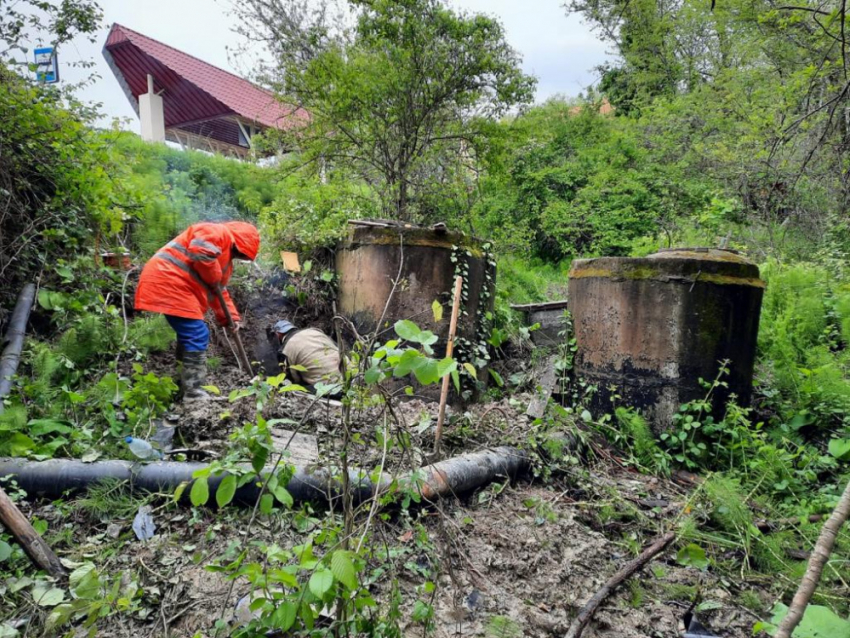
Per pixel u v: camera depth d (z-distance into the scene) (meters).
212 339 4.93
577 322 4.57
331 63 6.43
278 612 1.32
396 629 1.60
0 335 4.00
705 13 11.50
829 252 7.62
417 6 6.29
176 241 4.05
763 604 2.58
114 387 3.43
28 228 4.43
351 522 1.71
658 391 4.05
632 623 2.38
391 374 1.56
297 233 5.78
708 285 3.96
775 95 9.43
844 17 4.91
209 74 14.28
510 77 6.85
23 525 2.26
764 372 5.16
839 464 3.75
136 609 2.11
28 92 4.44
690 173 11.07
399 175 7.07
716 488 3.24
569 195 10.74
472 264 4.86
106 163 5.29
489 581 2.48
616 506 3.30
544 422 3.80
